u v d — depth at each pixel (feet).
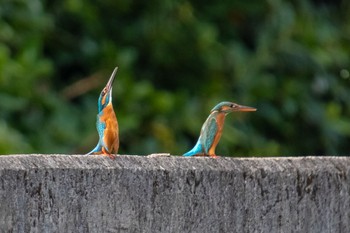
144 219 15.74
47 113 38.60
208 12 44.16
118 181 15.65
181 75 43.06
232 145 39.75
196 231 15.93
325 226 16.40
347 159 16.57
